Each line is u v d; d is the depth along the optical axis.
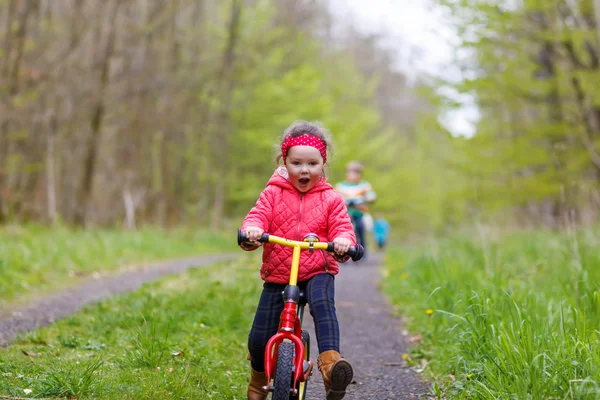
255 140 21.91
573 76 12.33
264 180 24.23
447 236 12.96
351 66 30.23
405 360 5.12
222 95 20.64
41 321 5.87
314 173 3.64
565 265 6.77
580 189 13.41
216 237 17.59
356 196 11.48
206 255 13.62
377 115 28.80
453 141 14.30
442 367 4.66
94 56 16.95
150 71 17.88
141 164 20.73
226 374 4.45
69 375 3.88
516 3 12.09
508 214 15.79
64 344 4.95
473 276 6.50
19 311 6.31
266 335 3.59
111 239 12.38
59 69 15.57
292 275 3.40
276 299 3.63
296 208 3.69
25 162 15.78
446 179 26.94
